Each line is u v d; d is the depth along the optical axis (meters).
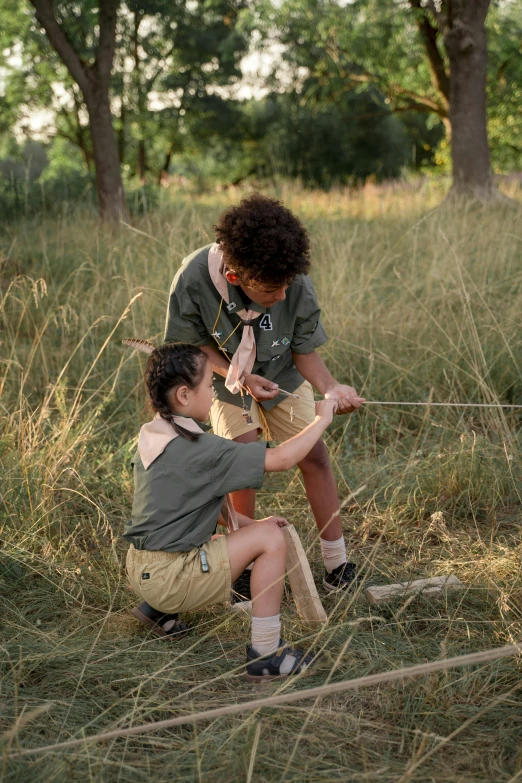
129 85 22.70
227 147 30.20
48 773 2.07
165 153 33.34
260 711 2.38
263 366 3.06
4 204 11.51
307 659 2.66
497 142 20.58
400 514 3.81
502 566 3.19
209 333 3.01
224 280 2.84
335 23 15.91
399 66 17.38
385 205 11.32
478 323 5.49
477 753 2.19
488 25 16.12
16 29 17.95
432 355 5.32
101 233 8.89
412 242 7.85
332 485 3.16
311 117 26.97
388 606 3.03
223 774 2.10
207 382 2.73
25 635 2.84
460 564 3.29
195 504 2.64
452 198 10.62
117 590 3.11
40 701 2.44
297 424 3.19
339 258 6.82
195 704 2.39
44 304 6.52
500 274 6.42
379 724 2.32
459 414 4.84
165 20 21.61
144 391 5.25
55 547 3.48
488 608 2.99
